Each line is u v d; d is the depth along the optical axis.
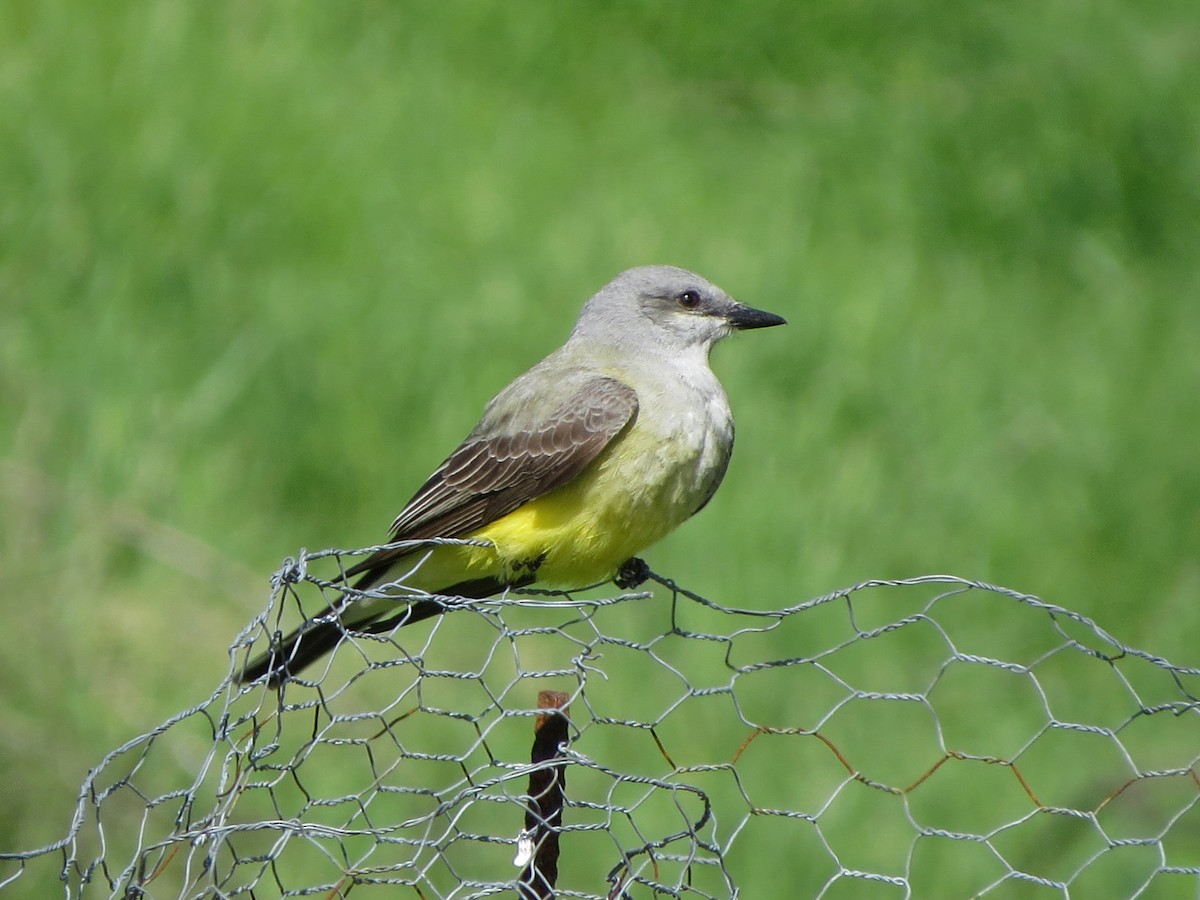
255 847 8.49
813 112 17.30
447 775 9.44
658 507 7.63
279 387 12.39
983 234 16.22
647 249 14.52
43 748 8.84
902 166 16.67
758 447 12.91
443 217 14.38
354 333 12.88
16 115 14.12
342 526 11.62
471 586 7.81
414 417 12.38
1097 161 17.06
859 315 14.36
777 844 9.74
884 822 10.11
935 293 15.30
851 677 11.27
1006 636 12.04
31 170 13.69
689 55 17.70
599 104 16.70
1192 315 15.58
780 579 11.76
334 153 14.77
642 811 9.67
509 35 17.08
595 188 15.36
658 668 10.76
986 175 16.83
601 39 17.56
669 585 5.20
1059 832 9.99
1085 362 14.70
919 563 12.29
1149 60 18.19
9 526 10.44
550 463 7.43
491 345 13.03
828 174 16.47
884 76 17.92
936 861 9.85
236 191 14.00
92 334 12.39
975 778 10.58
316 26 16.39
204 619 10.30
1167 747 11.13
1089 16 18.73
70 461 11.25
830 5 18.39
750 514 12.24
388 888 8.48
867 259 15.44
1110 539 12.88
